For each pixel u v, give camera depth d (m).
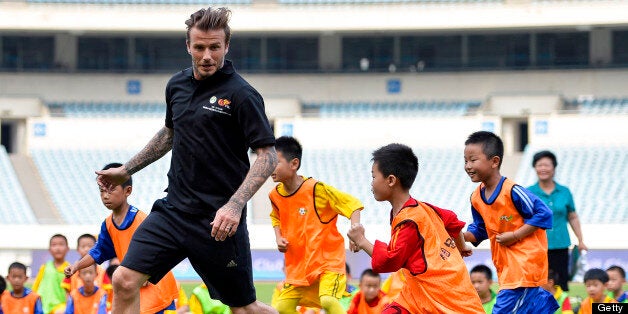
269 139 5.78
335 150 32.38
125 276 5.88
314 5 34.56
